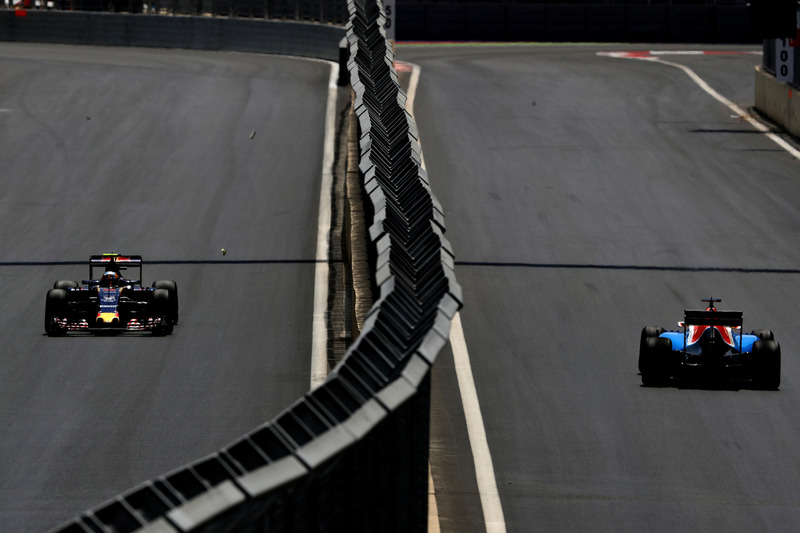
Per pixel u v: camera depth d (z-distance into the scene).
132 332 74.44
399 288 31.05
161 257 92.69
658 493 49.44
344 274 87.44
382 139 59.06
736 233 100.50
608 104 162.12
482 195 113.19
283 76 179.50
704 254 94.00
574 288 84.31
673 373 64.75
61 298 73.12
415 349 26.22
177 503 16.80
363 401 24.44
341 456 20.80
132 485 50.41
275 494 17.75
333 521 20.61
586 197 112.94
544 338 72.94
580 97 167.25
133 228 101.50
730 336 62.69
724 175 122.44
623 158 129.62
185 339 72.81
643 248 95.62
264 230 100.94
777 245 96.94
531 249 95.06
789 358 69.31
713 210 108.44
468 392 62.72
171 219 104.56
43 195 112.75
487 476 50.94
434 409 59.97
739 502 48.59
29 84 166.00
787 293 83.75
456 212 106.94
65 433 56.50
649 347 63.09
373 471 23.00
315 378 66.06
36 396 62.00
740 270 89.38
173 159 127.50
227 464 18.64
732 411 59.66
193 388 63.62
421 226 38.50
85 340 72.44
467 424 57.72
